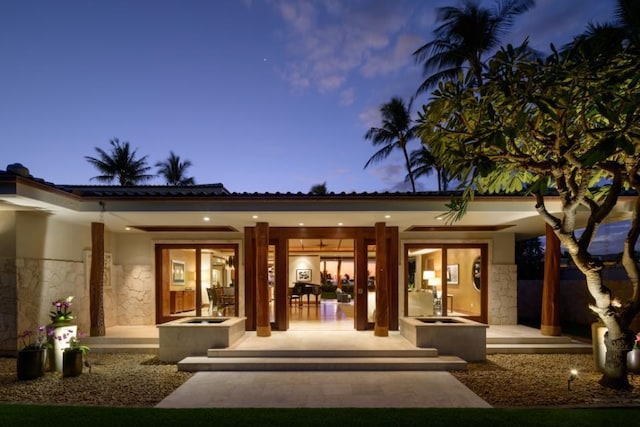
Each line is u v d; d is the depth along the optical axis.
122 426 4.04
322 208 7.61
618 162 5.93
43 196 6.51
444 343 7.74
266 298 9.06
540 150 5.93
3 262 7.60
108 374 6.81
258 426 4.09
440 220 9.03
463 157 4.99
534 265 22.03
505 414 4.49
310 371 6.96
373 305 11.72
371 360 7.19
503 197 7.68
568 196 5.68
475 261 11.87
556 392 5.68
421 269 13.43
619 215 8.15
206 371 6.99
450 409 4.73
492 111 4.67
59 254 8.74
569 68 4.40
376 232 9.19
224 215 8.12
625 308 5.79
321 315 12.67
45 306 8.27
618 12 8.80
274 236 10.19
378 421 4.25
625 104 4.35
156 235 11.21
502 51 4.74
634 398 5.36
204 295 14.67
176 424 4.12
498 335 9.15
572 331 10.86
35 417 4.28
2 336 7.62
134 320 11.04
